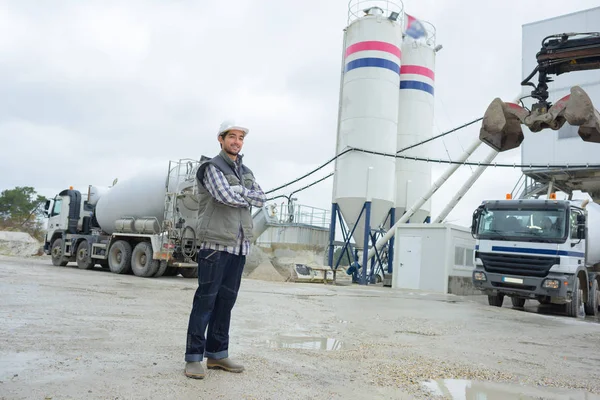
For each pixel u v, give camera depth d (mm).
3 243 30688
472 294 19672
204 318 3512
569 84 22375
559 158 22562
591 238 14266
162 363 3777
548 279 11984
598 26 22391
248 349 4645
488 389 3744
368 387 3545
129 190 17000
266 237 33500
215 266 3541
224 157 3713
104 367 3527
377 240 26219
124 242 16438
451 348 5586
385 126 23766
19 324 5125
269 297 10398
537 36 23797
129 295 9148
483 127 8031
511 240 12633
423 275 18406
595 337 7730
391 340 5879
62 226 19531
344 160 24016
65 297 7945
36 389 2910
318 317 7699
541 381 4152
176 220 15469
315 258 33531
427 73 27594
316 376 3740
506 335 7145
